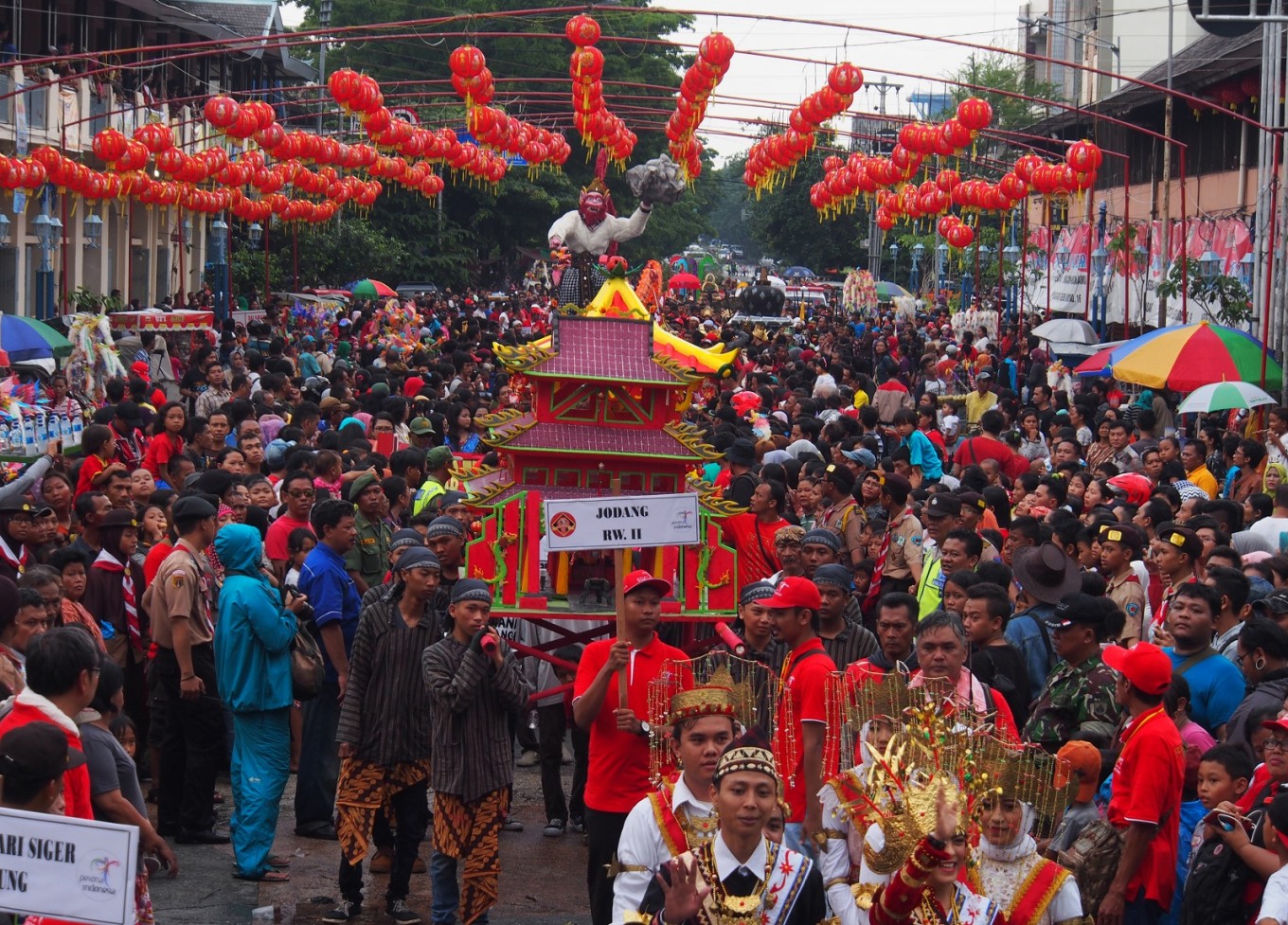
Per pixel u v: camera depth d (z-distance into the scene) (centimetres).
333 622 902
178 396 2266
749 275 11469
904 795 447
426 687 747
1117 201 3828
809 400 1880
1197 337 1742
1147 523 1069
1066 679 694
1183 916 578
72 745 560
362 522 1023
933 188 2606
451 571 890
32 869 419
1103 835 606
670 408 905
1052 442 1738
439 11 6575
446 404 1708
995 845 488
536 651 897
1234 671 741
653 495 708
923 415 1955
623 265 1196
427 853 911
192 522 888
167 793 905
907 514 1061
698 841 493
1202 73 2809
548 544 707
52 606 753
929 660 632
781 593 651
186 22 3503
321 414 1764
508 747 755
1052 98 5334
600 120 1916
